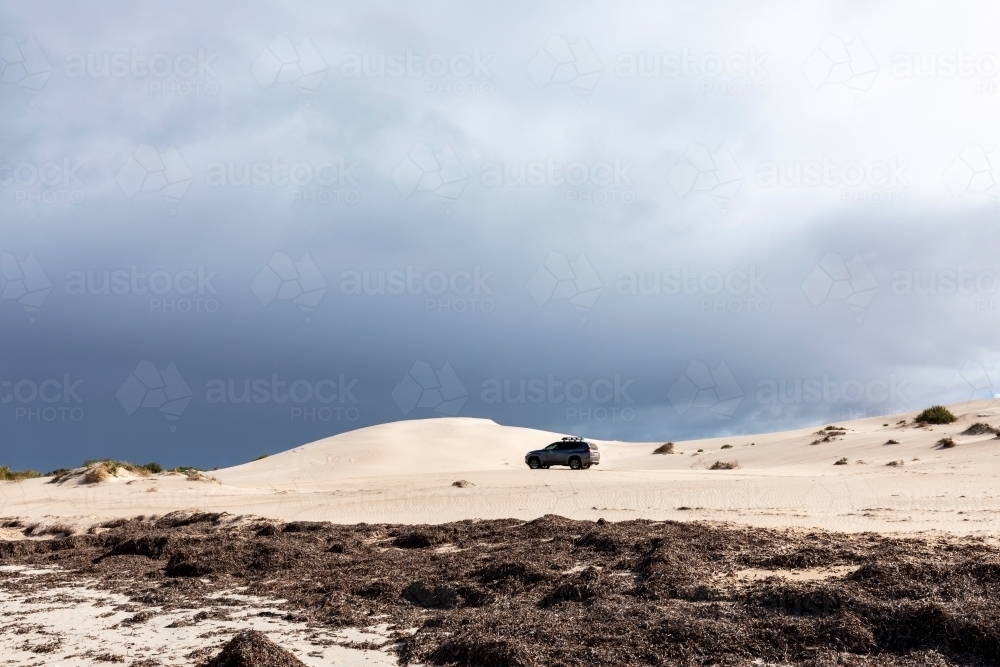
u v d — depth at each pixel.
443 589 12.48
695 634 8.87
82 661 9.79
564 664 8.41
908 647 8.39
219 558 16.28
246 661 8.77
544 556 14.88
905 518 18.42
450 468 60.31
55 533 23.72
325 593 13.04
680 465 58.00
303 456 65.38
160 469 45.25
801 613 9.52
